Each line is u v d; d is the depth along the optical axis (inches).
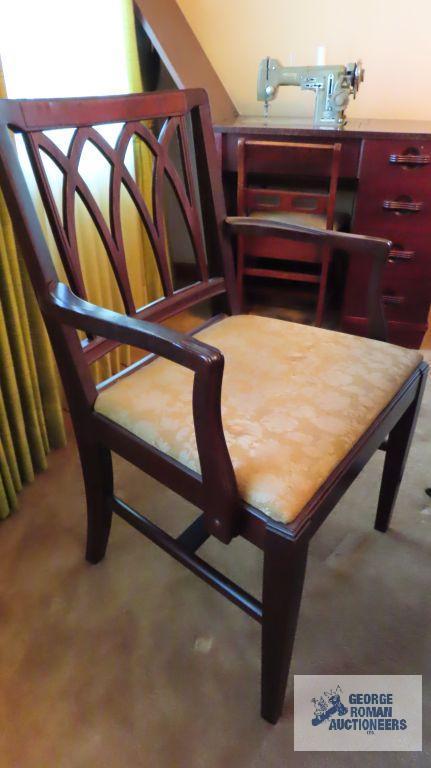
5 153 27.1
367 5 70.3
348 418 30.5
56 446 56.5
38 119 29.1
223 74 81.0
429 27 69.7
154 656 36.7
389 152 63.7
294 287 86.8
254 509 26.2
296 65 77.3
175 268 92.8
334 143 65.3
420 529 47.3
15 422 47.4
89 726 32.8
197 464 28.3
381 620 39.3
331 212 66.6
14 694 34.4
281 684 30.8
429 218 66.4
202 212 42.2
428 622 39.2
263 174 82.7
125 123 34.6
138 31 65.3
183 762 31.0
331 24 73.0
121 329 26.0
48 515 48.4
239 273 76.7
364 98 76.7
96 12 52.9
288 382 33.4
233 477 26.0
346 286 73.9
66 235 31.7
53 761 31.1
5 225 41.1
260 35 76.5
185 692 34.6
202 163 40.5
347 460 28.7
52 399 53.4
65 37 49.9
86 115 31.8
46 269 29.4
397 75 74.0
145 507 49.3
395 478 42.7
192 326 81.8
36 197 49.0
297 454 27.6
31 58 46.8
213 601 40.6
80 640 37.7
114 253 35.1
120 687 34.9
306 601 40.5
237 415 30.2
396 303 73.1
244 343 38.3
